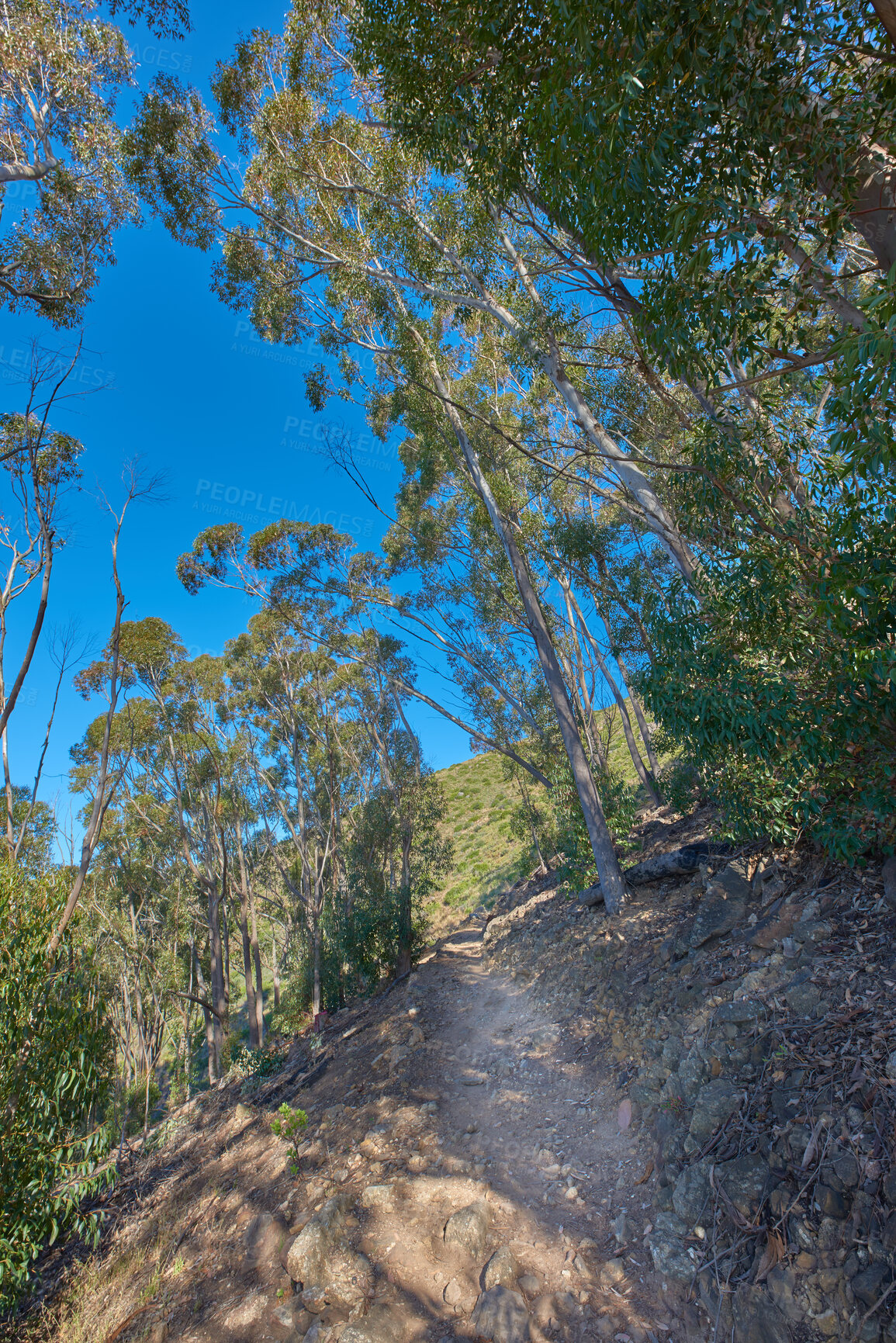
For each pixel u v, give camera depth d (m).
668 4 3.92
